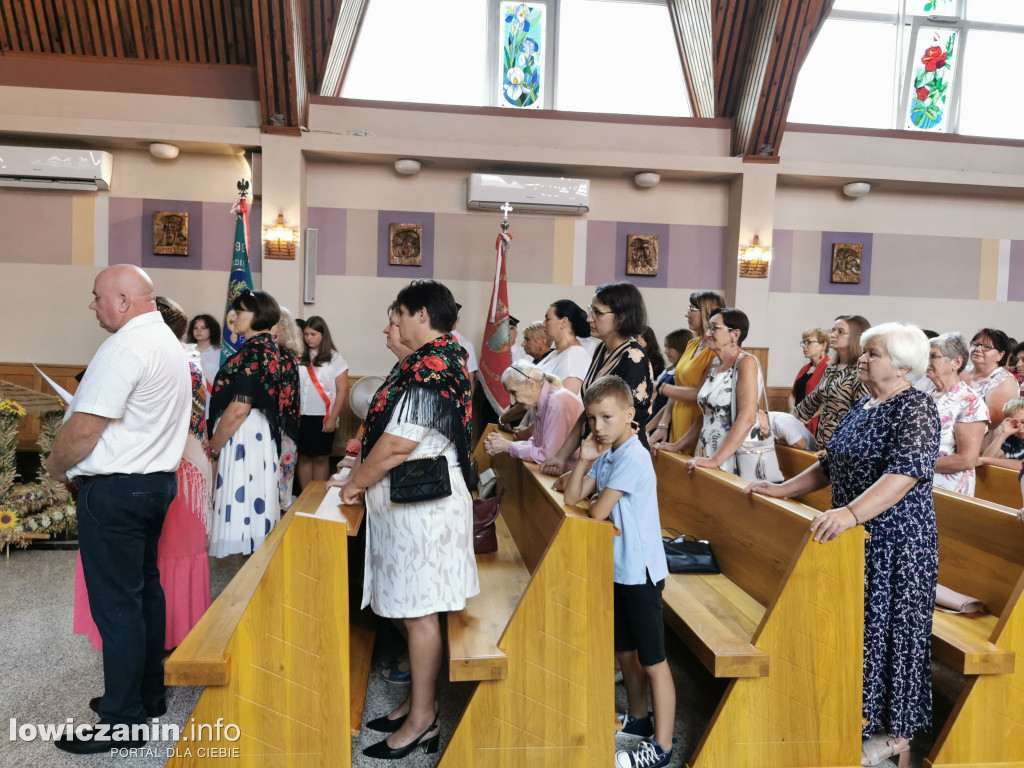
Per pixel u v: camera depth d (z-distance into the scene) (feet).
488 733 6.54
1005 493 11.03
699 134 23.84
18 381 22.24
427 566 6.97
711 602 8.03
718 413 10.43
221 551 10.45
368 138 22.02
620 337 8.85
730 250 24.11
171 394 7.41
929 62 24.73
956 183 24.02
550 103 24.07
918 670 7.17
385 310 23.49
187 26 21.38
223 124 22.18
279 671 6.30
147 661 7.99
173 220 22.36
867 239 25.08
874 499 6.86
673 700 7.07
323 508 7.07
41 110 21.57
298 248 22.03
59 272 22.26
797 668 6.83
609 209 24.17
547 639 6.58
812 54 24.63
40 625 10.58
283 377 11.11
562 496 7.81
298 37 20.79
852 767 6.92
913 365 7.16
